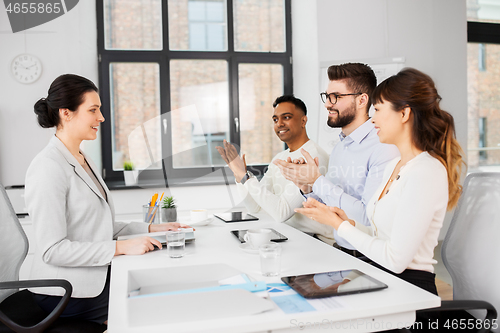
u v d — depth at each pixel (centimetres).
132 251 132
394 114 126
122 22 383
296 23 399
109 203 163
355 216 162
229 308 80
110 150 370
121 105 378
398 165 135
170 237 128
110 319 80
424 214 109
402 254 108
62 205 133
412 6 387
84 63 355
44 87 336
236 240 151
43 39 336
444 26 392
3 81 329
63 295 131
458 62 398
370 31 379
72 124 144
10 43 330
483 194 128
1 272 150
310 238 156
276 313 81
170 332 74
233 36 397
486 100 442
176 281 103
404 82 124
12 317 135
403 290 94
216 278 105
